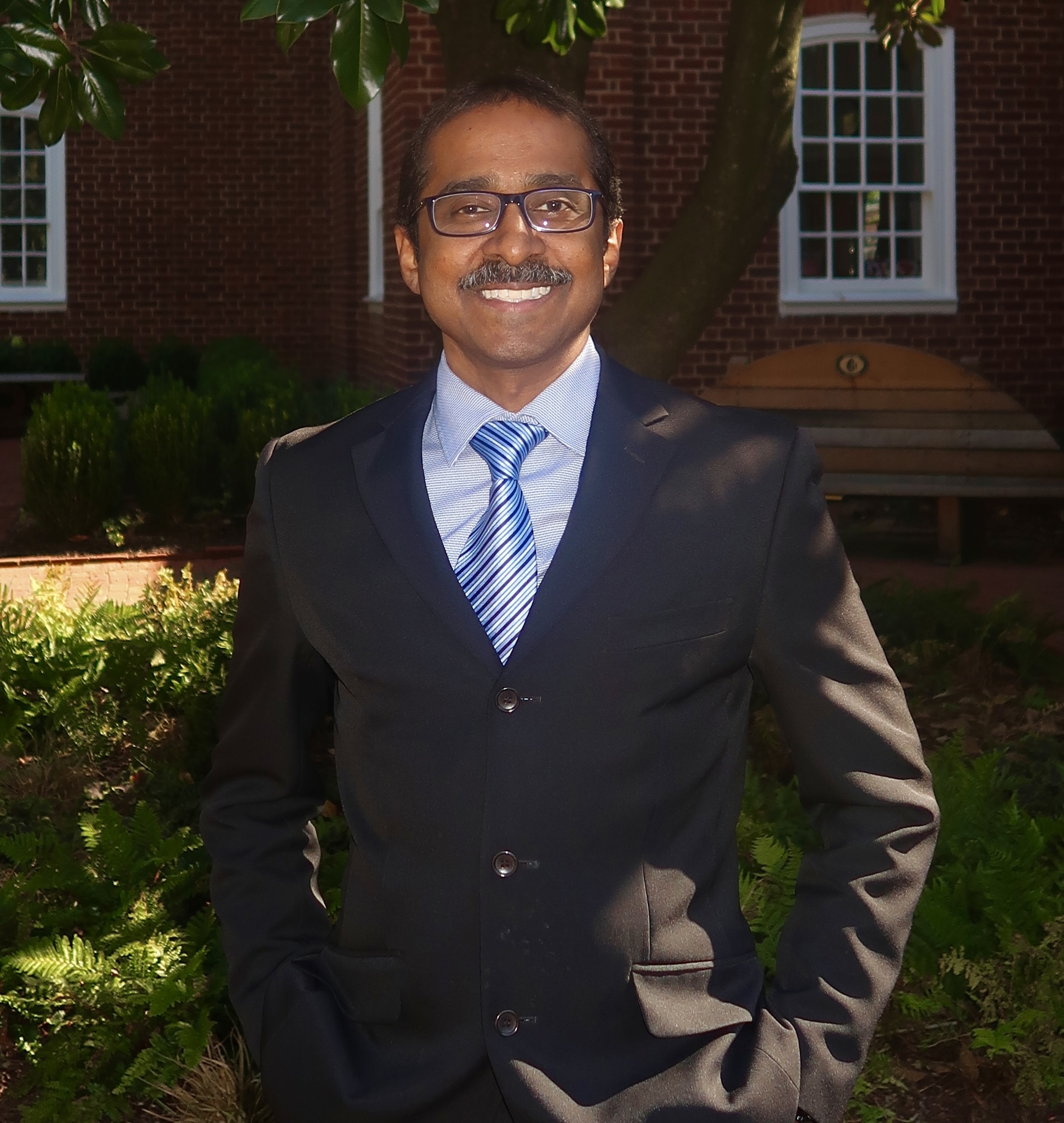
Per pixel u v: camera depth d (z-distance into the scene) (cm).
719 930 166
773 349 1102
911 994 308
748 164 544
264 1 260
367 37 265
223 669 511
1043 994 300
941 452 848
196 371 1520
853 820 169
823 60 1109
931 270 1123
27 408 1541
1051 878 336
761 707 512
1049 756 468
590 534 163
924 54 1100
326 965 177
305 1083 167
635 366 554
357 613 166
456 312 171
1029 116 1109
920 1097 298
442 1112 161
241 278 1588
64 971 305
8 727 488
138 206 1567
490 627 163
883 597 644
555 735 158
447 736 161
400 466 172
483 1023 158
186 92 1555
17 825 415
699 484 167
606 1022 158
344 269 1469
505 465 168
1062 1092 294
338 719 174
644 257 1052
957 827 361
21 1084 301
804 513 170
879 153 1118
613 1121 154
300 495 175
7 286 1599
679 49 1040
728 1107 155
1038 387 1126
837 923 166
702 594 162
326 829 394
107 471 898
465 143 170
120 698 523
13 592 738
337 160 1506
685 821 164
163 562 838
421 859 161
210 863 360
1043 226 1117
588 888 158
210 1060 293
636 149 1043
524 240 167
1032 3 1098
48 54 323
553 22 378
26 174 1591
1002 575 837
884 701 171
